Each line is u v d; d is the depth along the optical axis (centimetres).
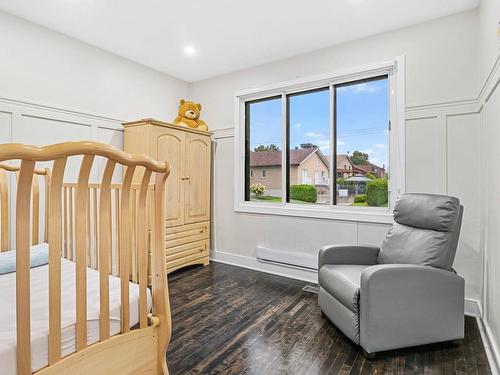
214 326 217
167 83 387
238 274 338
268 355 181
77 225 106
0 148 82
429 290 183
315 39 291
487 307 206
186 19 257
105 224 115
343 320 195
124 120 338
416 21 255
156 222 135
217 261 392
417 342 182
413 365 171
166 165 131
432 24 251
